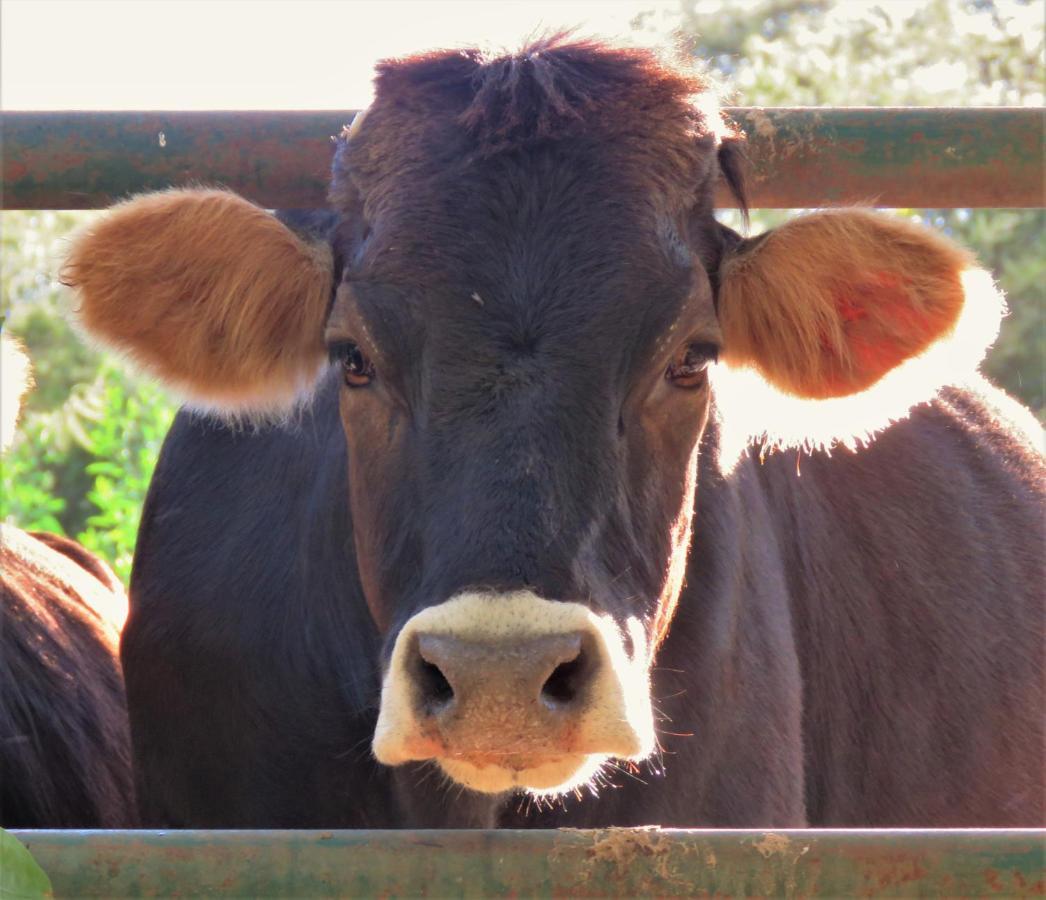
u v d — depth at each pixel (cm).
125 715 658
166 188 464
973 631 618
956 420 668
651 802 477
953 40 1902
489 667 333
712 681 489
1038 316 1714
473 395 378
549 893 320
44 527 1160
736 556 507
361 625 486
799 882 317
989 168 464
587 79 420
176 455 565
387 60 436
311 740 502
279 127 462
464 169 402
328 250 455
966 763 609
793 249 451
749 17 1944
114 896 313
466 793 461
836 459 608
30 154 456
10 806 573
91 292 441
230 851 315
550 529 359
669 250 405
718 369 479
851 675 583
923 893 315
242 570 524
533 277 387
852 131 463
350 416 416
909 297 450
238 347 459
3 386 469
